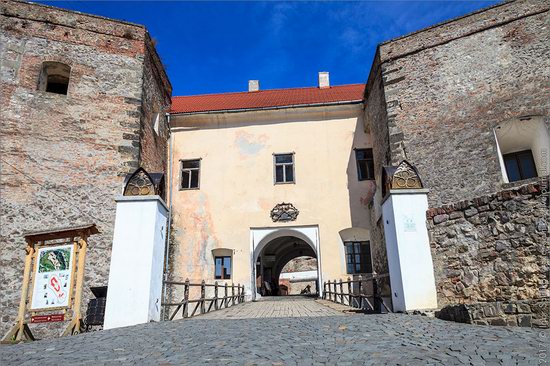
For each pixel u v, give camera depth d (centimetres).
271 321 671
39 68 1367
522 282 577
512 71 1305
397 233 728
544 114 1227
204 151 1908
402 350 401
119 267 722
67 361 413
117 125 1409
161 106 1781
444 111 1382
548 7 1302
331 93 2173
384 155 1550
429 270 706
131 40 1521
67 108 1360
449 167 1328
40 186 1263
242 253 1766
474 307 540
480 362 344
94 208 1298
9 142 1264
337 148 1859
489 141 1282
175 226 1811
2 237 1190
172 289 1744
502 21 1361
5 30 1357
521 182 1209
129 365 384
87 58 1438
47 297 791
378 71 1595
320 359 378
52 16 1430
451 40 1436
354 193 1794
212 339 502
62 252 812
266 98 2191
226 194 1844
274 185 1841
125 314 699
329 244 1745
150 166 1584
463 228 666
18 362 419
